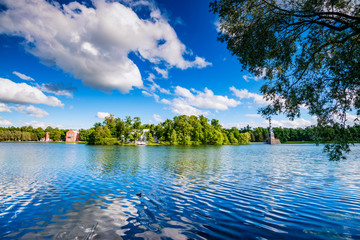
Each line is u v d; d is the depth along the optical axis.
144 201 10.72
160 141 120.62
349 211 9.12
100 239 6.66
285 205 10.02
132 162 28.08
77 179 16.36
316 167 23.34
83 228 7.49
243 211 9.21
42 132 193.00
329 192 12.39
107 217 8.54
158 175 18.09
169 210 9.38
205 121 125.12
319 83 9.28
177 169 21.67
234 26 9.91
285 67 9.96
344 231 7.16
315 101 9.12
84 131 166.38
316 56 9.98
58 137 184.62
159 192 12.48
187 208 9.62
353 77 8.12
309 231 7.18
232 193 12.23
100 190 12.95
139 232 7.16
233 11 9.55
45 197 11.46
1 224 7.88
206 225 7.73
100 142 104.38
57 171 20.34
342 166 24.08
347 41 8.95
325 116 8.85
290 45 9.77
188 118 118.06
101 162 28.00
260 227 7.53
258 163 27.45
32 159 31.97
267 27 9.02
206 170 21.02
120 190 12.93
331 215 8.66
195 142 114.44
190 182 15.23
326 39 9.62
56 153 45.34
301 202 10.50
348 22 8.30
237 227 7.55
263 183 14.88
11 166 24.00
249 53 9.52
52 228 7.52
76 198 11.26
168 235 6.94
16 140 177.38
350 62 8.40
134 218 8.44
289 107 9.77
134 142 110.50
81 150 57.91
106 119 126.31
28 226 7.69
